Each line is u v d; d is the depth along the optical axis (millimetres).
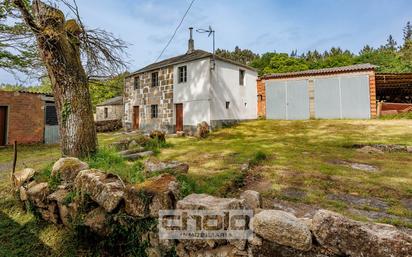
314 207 3375
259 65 44562
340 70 14727
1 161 7785
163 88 16906
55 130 13812
